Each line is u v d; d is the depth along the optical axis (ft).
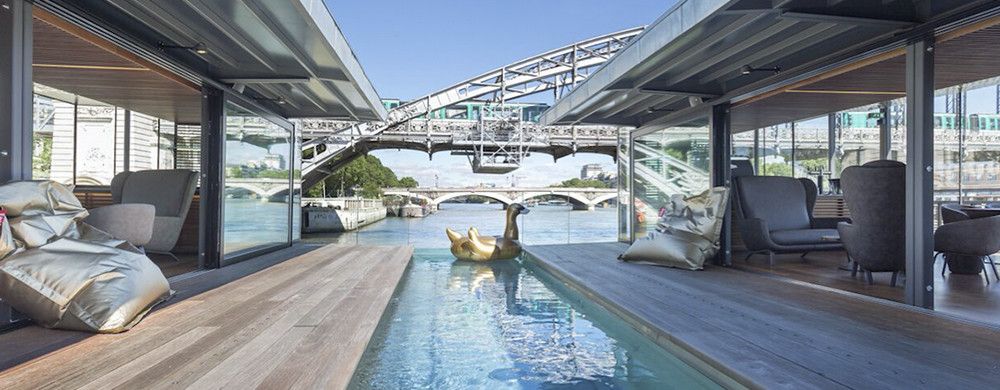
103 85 22.29
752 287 15.69
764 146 37.93
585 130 107.04
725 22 14.37
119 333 10.09
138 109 27.35
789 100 24.00
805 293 14.73
